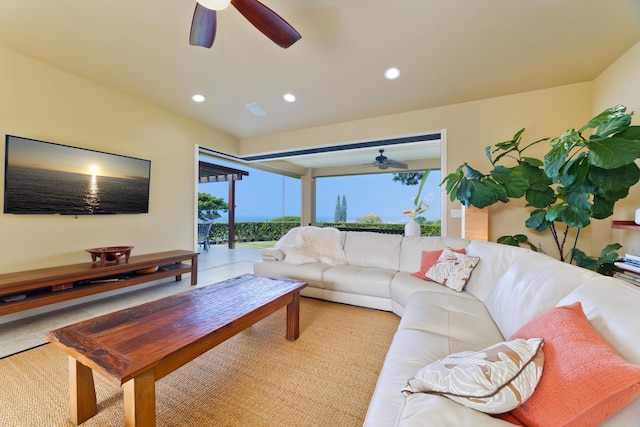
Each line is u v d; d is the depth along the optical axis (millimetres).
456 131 3490
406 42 2551
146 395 1138
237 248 7586
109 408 1428
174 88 3326
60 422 1327
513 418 765
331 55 2768
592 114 2908
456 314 1726
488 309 1816
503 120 3270
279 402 1492
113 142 3244
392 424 861
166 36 2498
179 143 4012
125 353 1175
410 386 914
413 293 2240
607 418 648
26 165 2543
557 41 2402
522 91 3160
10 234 2492
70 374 1318
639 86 2258
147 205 3570
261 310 1773
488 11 2172
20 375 1694
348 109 3795
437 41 2516
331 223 8672
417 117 3713
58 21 2258
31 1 2076
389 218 8039
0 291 2092
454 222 3527
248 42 2611
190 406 1456
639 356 720
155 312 1614
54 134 2760
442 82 3084
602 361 696
